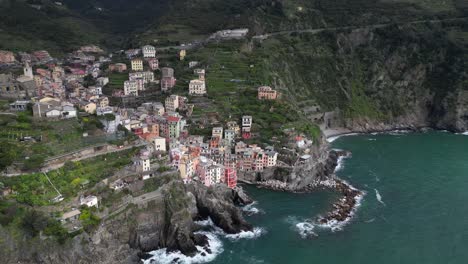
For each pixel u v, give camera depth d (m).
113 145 184.38
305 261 156.75
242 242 169.50
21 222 139.62
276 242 168.88
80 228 143.88
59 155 166.62
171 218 166.88
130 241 159.75
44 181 154.25
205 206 185.12
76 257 140.62
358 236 173.25
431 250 164.38
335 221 185.00
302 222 183.62
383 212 193.88
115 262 150.50
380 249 164.50
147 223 165.00
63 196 150.88
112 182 166.38
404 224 183.50
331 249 164.50
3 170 155.50
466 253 162.75
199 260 157.88
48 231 138.88
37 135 174.00
